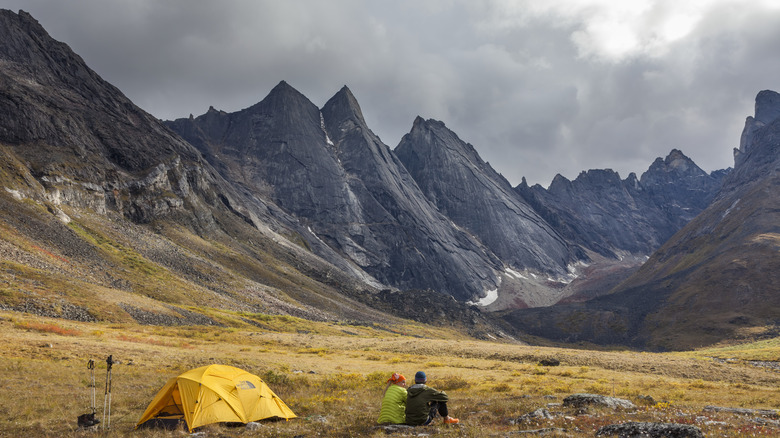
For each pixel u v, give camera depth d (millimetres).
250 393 17562
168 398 17125
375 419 16156
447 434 12688
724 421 14773
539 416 15766
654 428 11961
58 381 24172
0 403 18828
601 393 30859
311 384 29781
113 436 14984
